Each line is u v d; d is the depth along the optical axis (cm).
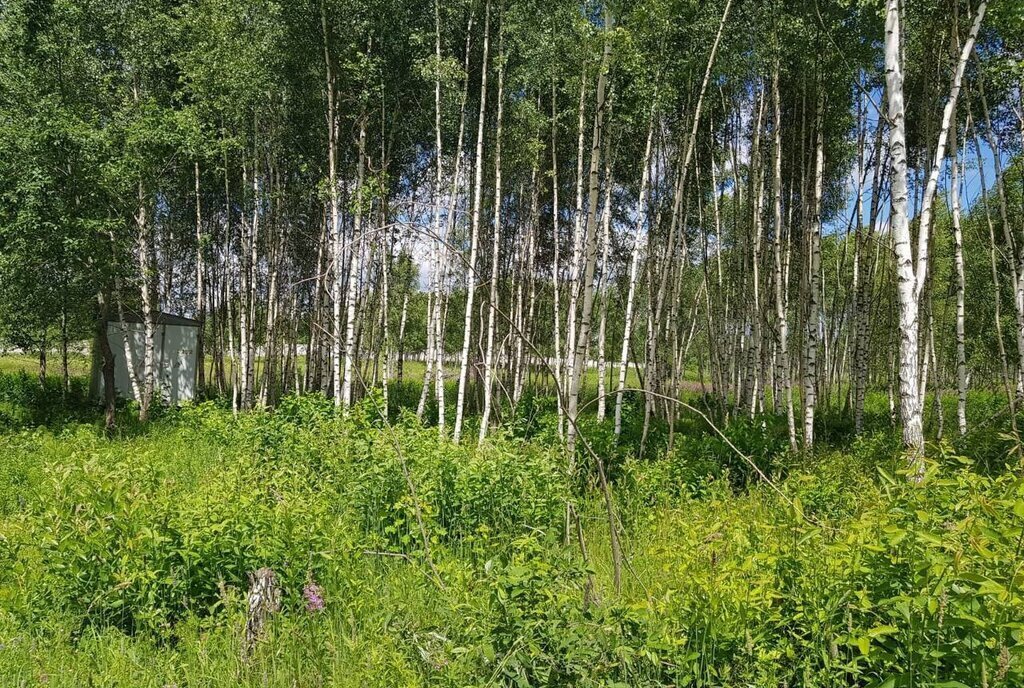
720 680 334
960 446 1046
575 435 829
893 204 792
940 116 1373
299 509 543
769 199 1855
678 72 1291
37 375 2366
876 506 432
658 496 810
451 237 1595
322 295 1880
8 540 570
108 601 475
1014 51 1190
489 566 413
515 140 1733
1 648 413
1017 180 1584
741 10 1264
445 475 706
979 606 283
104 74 1666
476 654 351
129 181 1468
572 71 1472
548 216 2128
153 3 1731
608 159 1476
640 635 354
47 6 1457
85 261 1389
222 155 1791
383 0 1545
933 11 1152
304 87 1698
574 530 651
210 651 426
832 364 2278
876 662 329
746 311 1878
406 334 2553
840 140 1723
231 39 1602
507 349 1975
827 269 2488
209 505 550
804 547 387
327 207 1812
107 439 1360
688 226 1956
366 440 905
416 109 1772
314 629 441
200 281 2153
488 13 1454
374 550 596
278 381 2342
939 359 1909
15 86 1391
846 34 1233
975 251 1848
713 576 362
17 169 1313
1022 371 1272
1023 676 266
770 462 1079
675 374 1669
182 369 2169
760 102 1573
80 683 394
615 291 2081
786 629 357
